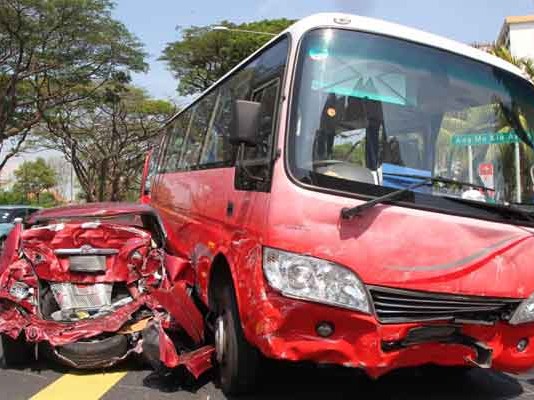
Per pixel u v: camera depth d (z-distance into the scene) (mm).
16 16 28438
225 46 39969
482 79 5133
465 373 6145
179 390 5406
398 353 4270
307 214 4234
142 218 7211
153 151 13109
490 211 4602
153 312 6094
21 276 5961
